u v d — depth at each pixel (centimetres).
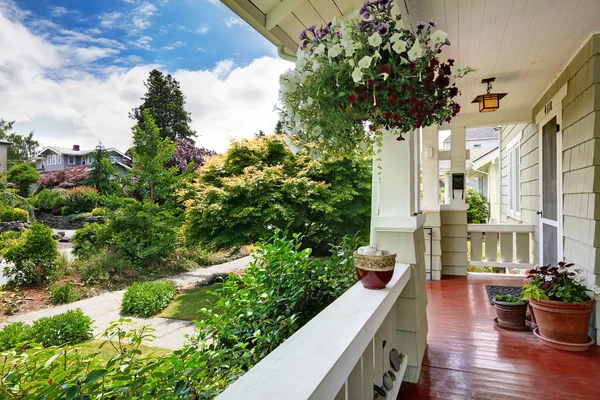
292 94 152
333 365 84
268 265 195
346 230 534
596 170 252
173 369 108
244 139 604
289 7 197
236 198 524
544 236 409
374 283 156
